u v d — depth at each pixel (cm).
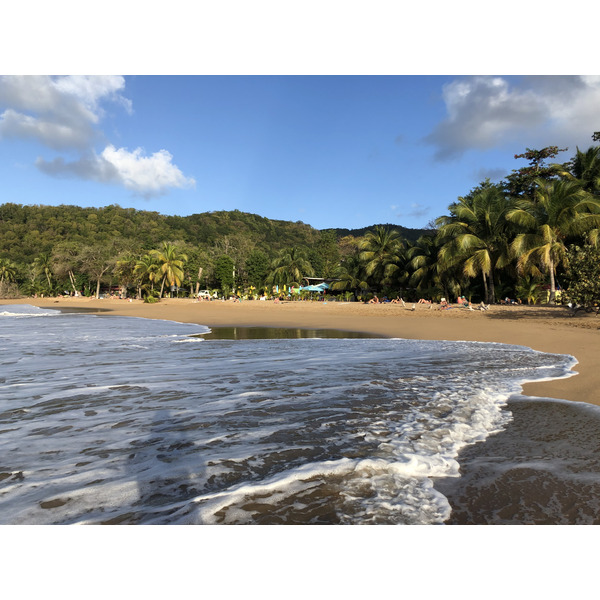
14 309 4344
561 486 308
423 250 3938
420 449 379
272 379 702
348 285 5153
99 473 328
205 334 1644
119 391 618
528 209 2841
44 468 339
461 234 3084
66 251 7256
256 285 6519
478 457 362
